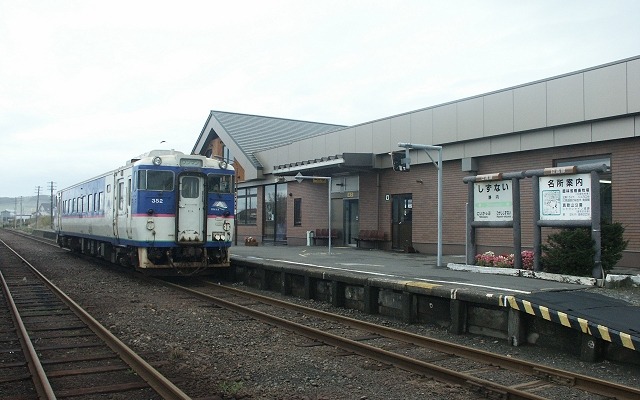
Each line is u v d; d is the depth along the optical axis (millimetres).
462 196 18609
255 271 16391
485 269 13281
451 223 18984
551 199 12320
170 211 15672
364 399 6168
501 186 13453
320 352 8289
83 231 22875
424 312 10672
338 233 24766
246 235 32281
